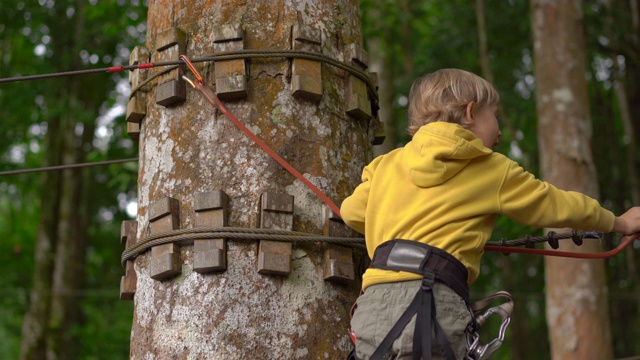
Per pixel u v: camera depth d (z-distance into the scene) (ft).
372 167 8.78
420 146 8.18
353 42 9.92
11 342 70.08
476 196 8.07
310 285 8.73
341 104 9.52
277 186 8.89
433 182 8.07
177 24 9.56
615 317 45.14
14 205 58.44
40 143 52.11
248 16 9.35
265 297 8.57
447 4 46.96
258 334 8.48
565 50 29.35
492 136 8.70
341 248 8.91
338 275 8.75
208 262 8.52
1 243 56.75
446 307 7.67
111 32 40.19
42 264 47.88
